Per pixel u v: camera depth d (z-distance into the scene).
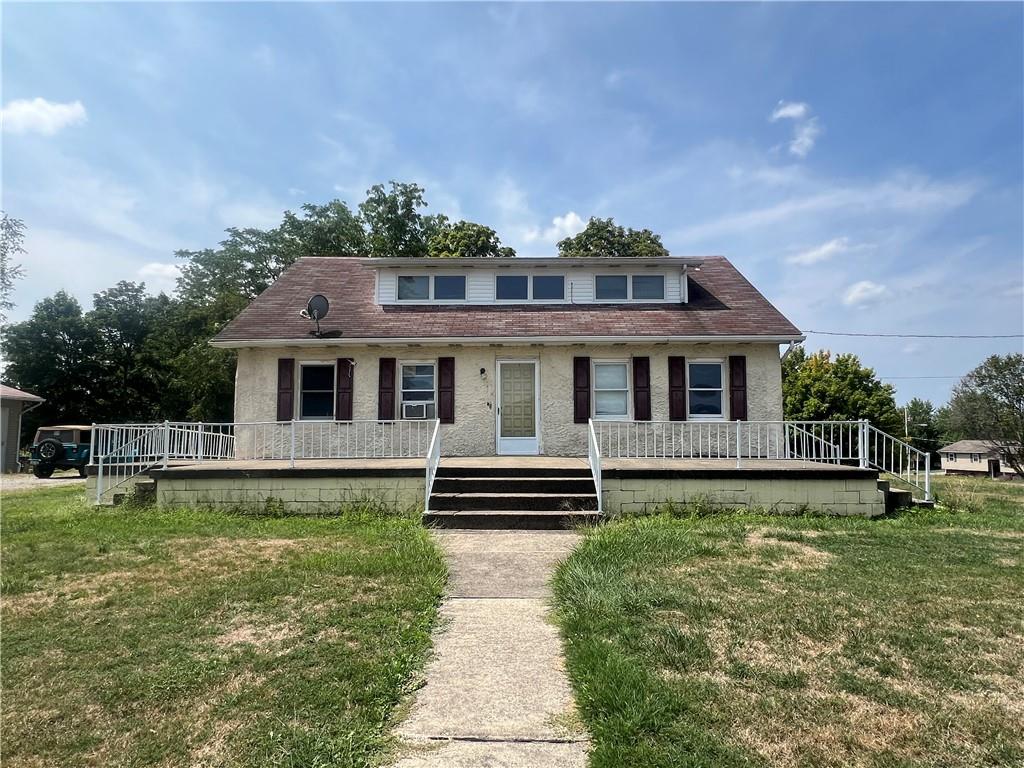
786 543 7.71
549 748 3.18
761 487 10.05
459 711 3.57
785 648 4.31
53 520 9.62
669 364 13.70
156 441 11.91
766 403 13.60
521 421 13.78
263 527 8.91
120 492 11.06
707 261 17.64
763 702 3.53
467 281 15.24
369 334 13.51
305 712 3.47
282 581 5.94
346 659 4.17
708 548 7.16
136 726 3.35
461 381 13.82
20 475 25.81
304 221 31.67
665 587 5.64
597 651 4.18
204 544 7.68
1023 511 11.09
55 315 39.28
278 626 4.80
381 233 32.66
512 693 3.80
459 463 11.37
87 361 39.38
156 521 9.41
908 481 11.40
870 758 3.02
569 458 12.71
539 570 6.65
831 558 6.90
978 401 38.53
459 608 5.41
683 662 4.07
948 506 10.84
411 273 15.27
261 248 31.53
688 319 14.16
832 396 31.67
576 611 5.11
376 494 10.12
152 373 39.75
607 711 3.46
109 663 4.14
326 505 10.15
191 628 4.75
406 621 4.91
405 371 14.01
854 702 3.56
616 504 9.94
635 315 14.41
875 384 32.47
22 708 3.54
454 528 9.05
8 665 4.11
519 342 13.44
